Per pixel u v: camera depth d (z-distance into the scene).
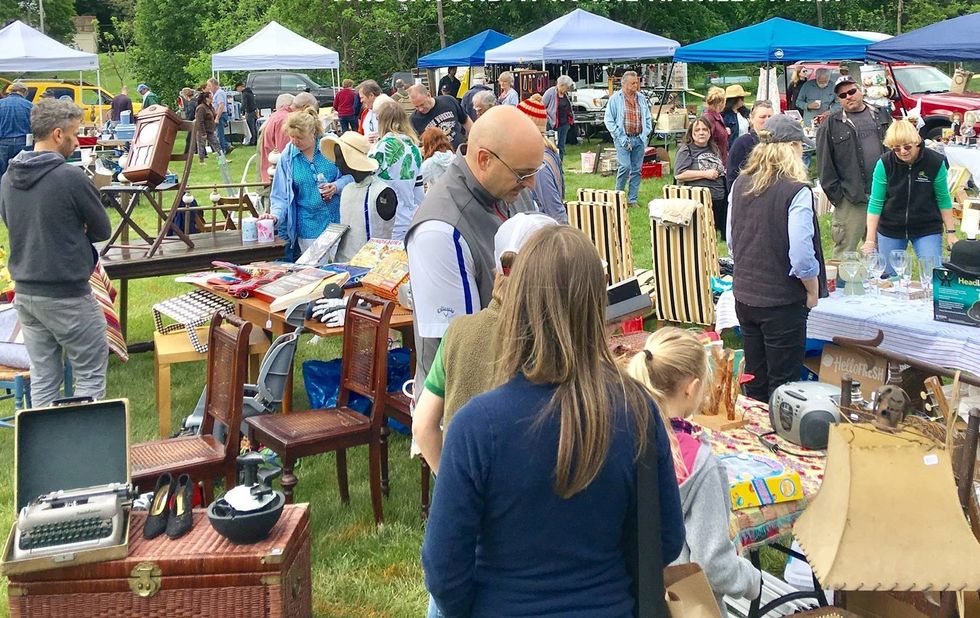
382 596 3.73
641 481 1.73
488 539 1.74
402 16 30.38
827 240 10.09
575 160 17.80
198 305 5.58
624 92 12.13
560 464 1.65
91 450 3.00
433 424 2.50
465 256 2.96
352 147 6.12
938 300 4.43
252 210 8.09
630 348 4.39
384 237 6.13
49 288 4.65
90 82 43.47
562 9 30.67
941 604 2.65
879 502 2.40
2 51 19.97
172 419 5.75
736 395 3.50
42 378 4.87
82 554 2.75
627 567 1.80
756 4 33.25
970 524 2.71
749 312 4.52
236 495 2.92
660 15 31.47
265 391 4.72
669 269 6.92
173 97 35.47
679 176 9.05
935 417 3.81
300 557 3.06
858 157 7.20
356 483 4.81
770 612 3.22
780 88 19.12
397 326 4.85
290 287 5.23
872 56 12.57
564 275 1.68
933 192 5.83
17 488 2.93
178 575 2.81
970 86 15.66
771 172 4.35
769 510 2.91
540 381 1.71
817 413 3.17
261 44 20.33
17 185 4.57
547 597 1.72
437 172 6.77
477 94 8.30
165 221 6.37
